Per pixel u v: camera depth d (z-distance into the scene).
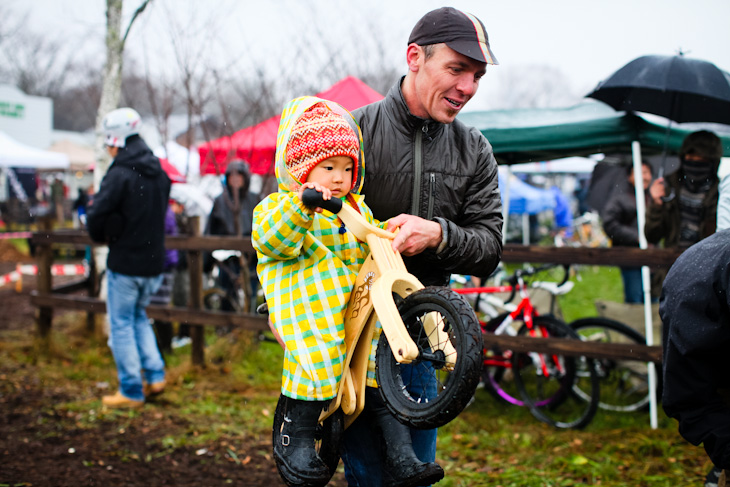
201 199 7.81
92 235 4.93
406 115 2.15
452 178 2.21
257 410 5.11
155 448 4.35
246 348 6.48
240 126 7.78
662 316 2.02
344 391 1.97
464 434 4.68
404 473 1.93
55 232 6.90
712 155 4.91
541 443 4.50
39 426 4.70
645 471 3.98
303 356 1.92
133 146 4.92
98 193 4.82
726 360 1.91
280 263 2.01
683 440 4.47
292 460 1.94
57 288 6.95
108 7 7.15
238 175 6.68
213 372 6.04
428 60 2.01
